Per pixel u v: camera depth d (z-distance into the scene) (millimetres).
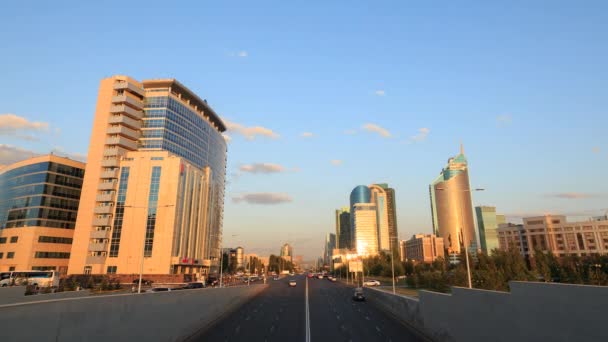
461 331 16297
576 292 9578
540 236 172250
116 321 13328
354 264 91312
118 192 99562
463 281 52312
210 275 114250
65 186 110188
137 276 92000
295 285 91500
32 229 101500
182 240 99812
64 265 106250
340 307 38250
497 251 78500
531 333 11305
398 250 134500
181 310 20406
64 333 10594
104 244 95438
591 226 159250
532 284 11367
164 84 125188
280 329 23422
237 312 33062
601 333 8727
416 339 20078
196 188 110312
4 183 113938
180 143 123188
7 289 25594
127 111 109562
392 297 32938
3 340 8617
